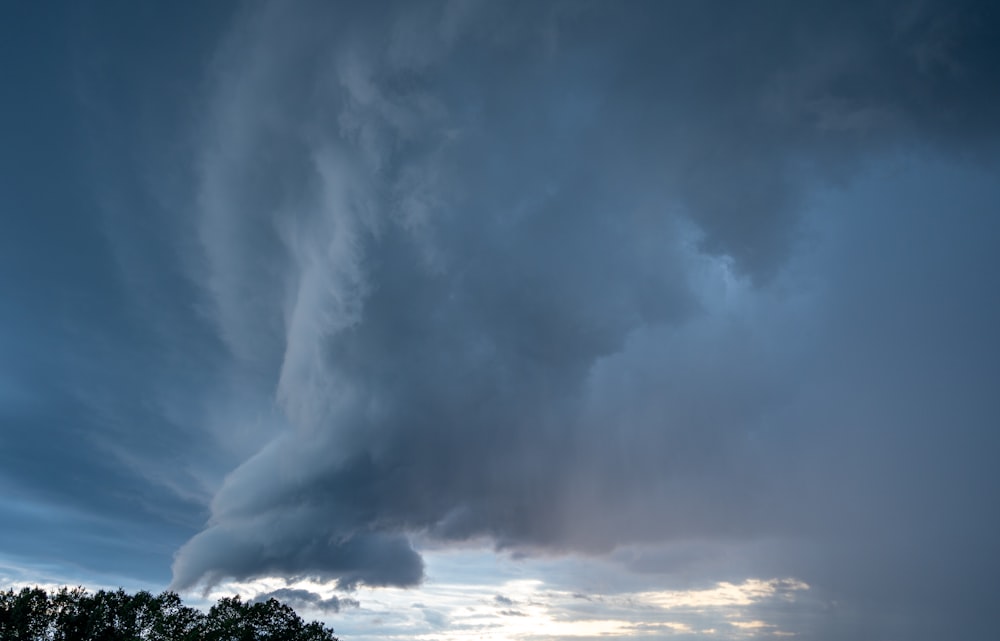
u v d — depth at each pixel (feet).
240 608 213.87
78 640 178.29
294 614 222.48
